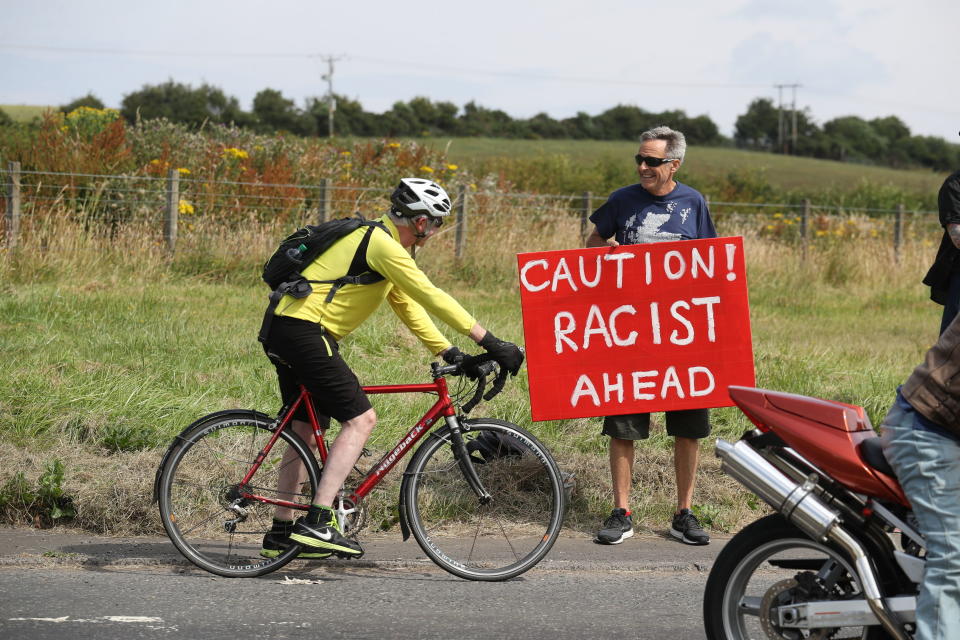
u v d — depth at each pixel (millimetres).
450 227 20938
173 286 16891
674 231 7734
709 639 4969
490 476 7664
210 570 6664
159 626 5645
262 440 6770
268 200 20969
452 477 7102
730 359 7664
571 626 5840
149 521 7582
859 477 4531
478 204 22844
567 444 9344
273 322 6367
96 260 17469
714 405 7656
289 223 20625
